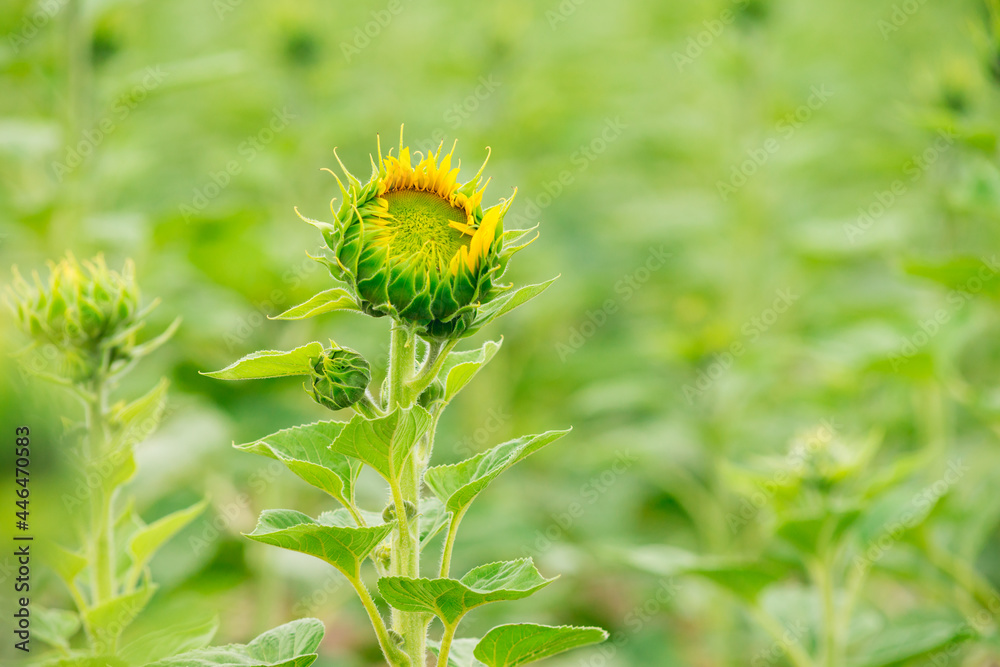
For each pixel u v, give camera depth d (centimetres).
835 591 503
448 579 214
